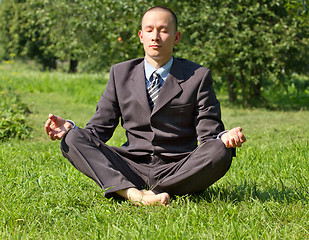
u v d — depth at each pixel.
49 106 12.04
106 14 11.92
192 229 2.35
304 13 9.22
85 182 3.41
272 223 2.46
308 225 2.44
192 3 11.95
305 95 15.35
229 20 11.39
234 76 13.66
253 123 9.30
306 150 4.71
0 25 39.25
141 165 2.91
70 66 36.38
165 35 2.78
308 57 12.53
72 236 2.34
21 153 5.08
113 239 2.20
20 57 41.03
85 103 13.77
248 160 4.31
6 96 12.02
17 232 2.33
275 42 11.92
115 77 2.97
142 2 11.31
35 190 3.11
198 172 2.65
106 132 2.99
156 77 2.86
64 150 2.80
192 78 2.86
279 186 3.36
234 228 2.26
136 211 2.62
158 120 2.83
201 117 2.82
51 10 13.58
